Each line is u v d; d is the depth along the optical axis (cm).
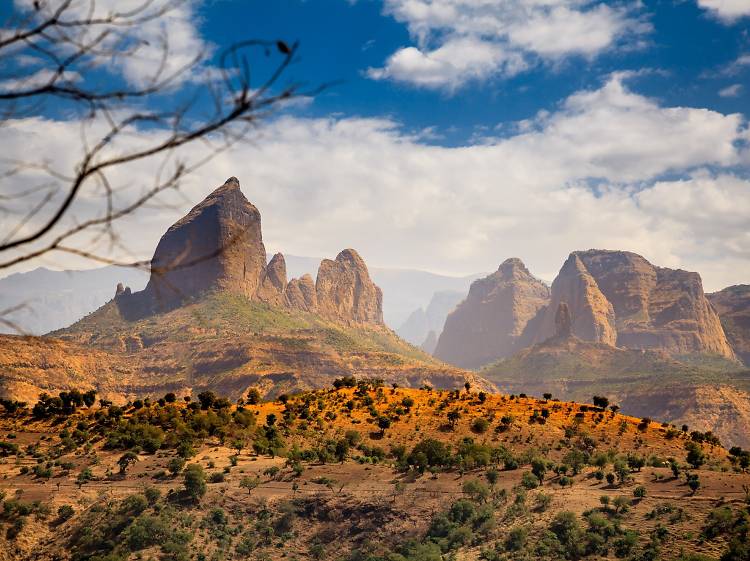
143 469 14288
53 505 12725
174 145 700
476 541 11788
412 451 14625
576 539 10944
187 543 12081
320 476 14100
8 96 685
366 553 12062
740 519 10500
